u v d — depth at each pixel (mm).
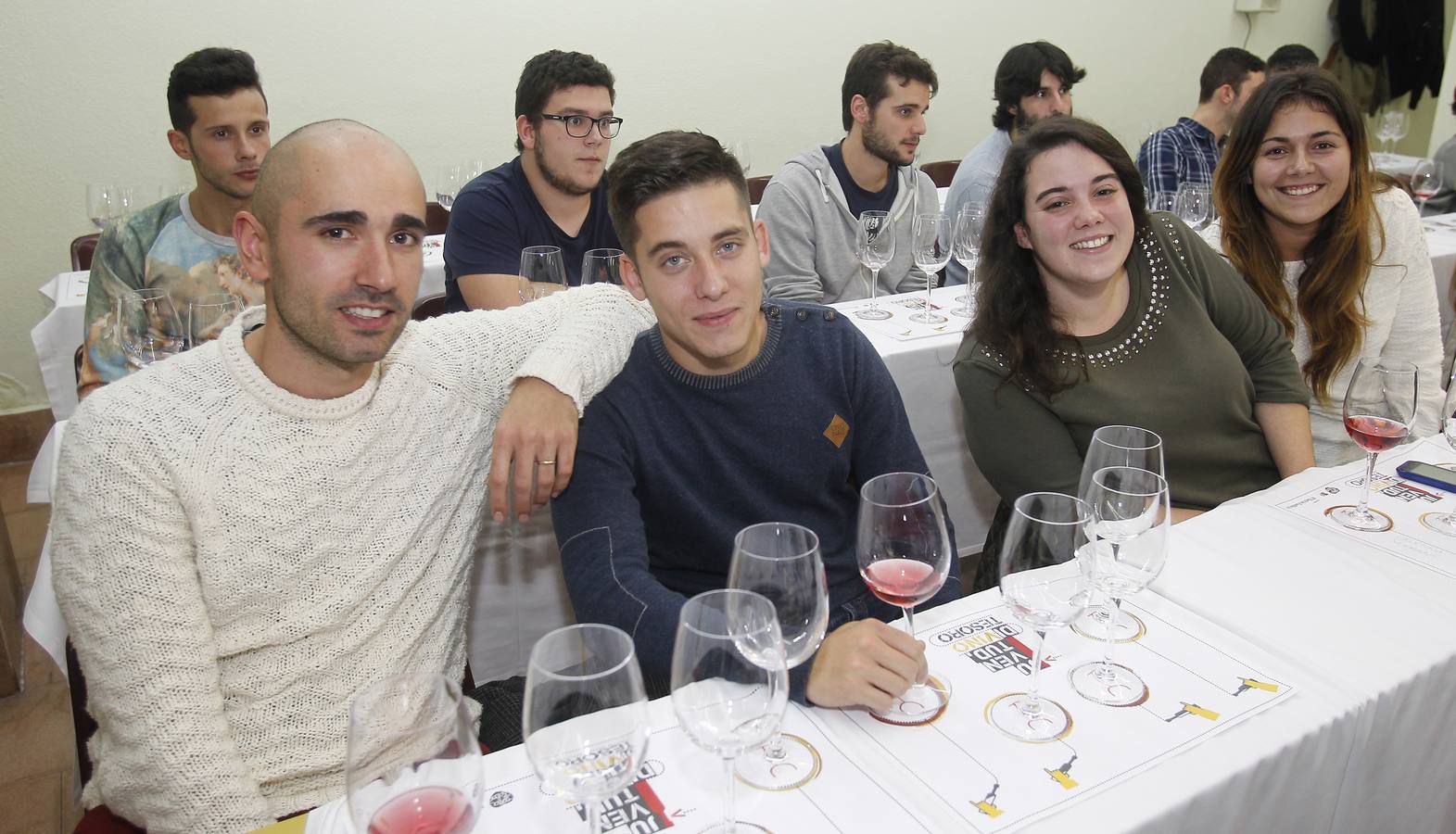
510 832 768
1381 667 976
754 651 768
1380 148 6008
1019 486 1649
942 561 956
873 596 1387
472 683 1409
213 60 2234
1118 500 1014
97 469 975
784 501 1354
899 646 944
